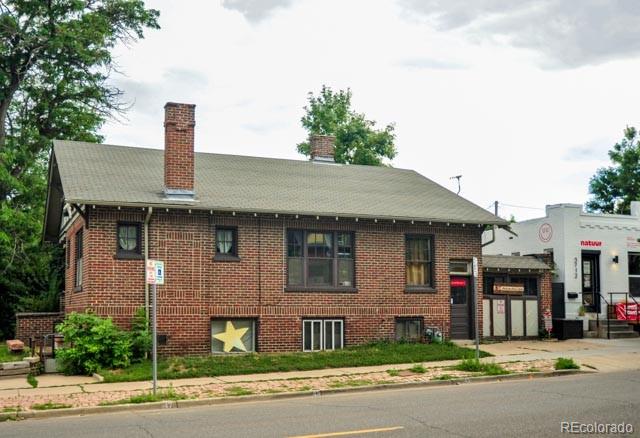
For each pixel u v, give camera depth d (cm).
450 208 2517
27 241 3228
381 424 1124
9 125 3578
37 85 3519
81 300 2105
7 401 1411
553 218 2911
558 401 1336
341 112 4759
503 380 1742
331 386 1605
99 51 3469
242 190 2302
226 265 2147
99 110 3697
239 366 1875
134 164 2350
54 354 1941
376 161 4562
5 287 3169
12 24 3231
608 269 2952
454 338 2483
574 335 2681
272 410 1308
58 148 2367
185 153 2142
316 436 1031
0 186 3294
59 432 1108
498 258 2662
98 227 2011
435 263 2427
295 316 2220
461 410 1247
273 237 2216
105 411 1341
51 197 2589
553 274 2862
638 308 2845
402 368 1898
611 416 1170
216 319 2136
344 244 2330
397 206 2422
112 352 1856
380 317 2331
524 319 2628
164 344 2042
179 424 1163
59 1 3316
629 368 1898
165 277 2064
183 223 2100
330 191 2470
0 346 2581
